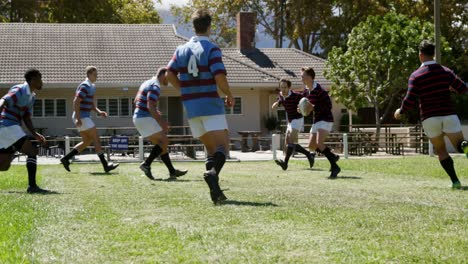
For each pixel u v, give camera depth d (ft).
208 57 33.37
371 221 26.27
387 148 106.83
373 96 116.57
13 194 40.52
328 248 21.08
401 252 20.29
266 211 29.30
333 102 145.59
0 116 42.93
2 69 127.95
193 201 34.01
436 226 25.03
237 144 135.33
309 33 192.03
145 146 98.84
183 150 105.09
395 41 113.39
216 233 23.95
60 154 105.29
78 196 38.63
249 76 133.49
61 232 25.03
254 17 158.40
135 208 31.81
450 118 41.50
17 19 203.72
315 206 31.09
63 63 132.05
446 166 41.52
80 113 62.34
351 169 64.08
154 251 21.24
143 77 129.80
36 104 130.62
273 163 78.48
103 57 135.54
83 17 204.54
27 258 20.22
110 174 59.82
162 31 147.23
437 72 41.78
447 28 184.75
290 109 64.34
